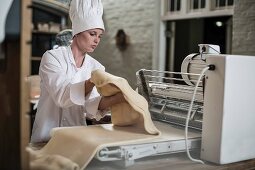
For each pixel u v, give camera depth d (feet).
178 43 15.58
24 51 2.21
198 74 3.45
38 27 15.33
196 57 3.71
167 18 15.56
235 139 3.20
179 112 3.96
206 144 3.24
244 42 11.76
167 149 3.15
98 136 3.08
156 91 4.25
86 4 4.18
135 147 2.95
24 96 2.23
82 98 3.64
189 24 14.99
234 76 3.09
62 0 15.96
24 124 2.24
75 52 4.50
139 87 4.36
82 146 2.87
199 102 3.65
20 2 2.18
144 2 16.15
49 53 4.21
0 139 2.34
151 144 3.04
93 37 4.33
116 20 17.71
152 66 16.02
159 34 15.93
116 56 17.84
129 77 17.16
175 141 3.20
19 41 2.20
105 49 18.45
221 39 13.66
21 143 2.24
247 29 11.64
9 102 2.29
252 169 3.38
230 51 13.24
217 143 3.14
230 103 3.10
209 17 14.05
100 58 18.79
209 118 3.19
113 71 18.06
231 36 13.28
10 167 2.30
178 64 15.62
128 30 17.07
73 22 4.37
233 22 12.09
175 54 15.75
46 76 4.04
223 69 3.02
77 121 4.51
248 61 3.18
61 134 3.27
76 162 2.74
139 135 3.17
